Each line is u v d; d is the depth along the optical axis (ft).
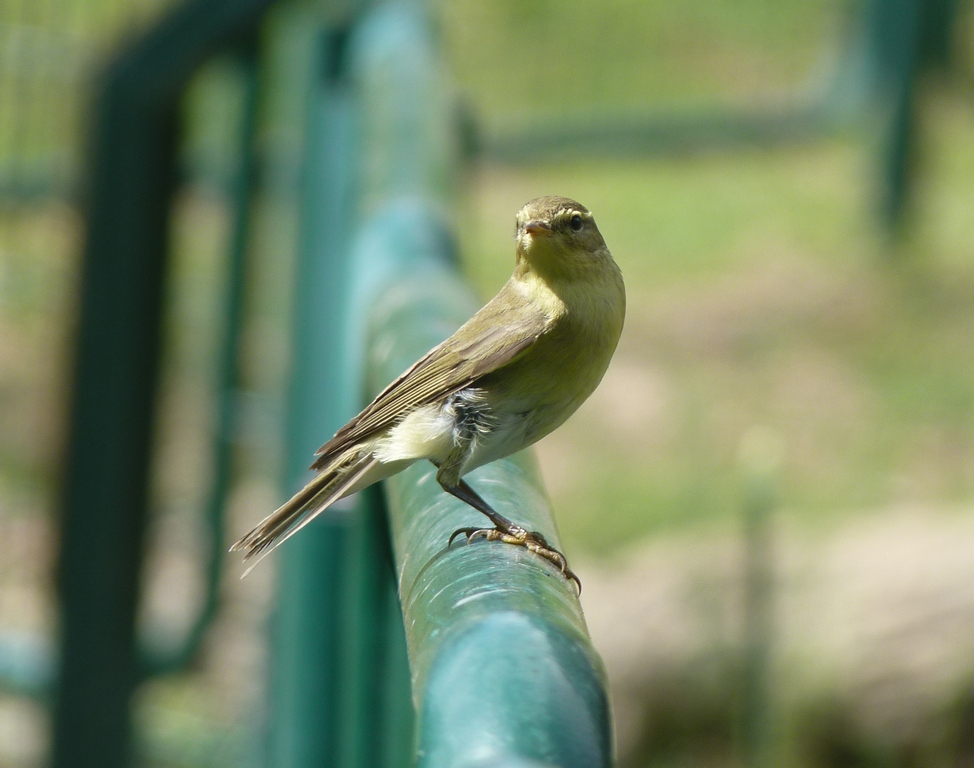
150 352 34.09
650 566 45.80
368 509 19.22
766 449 48.21
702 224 73.26
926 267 69.36
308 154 33.42
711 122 61.26
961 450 55.26
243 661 42.09
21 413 47.19
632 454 56.44
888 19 63.87
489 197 74.69
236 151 39.52
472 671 10.04
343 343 26.78
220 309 40.47
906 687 39.75
